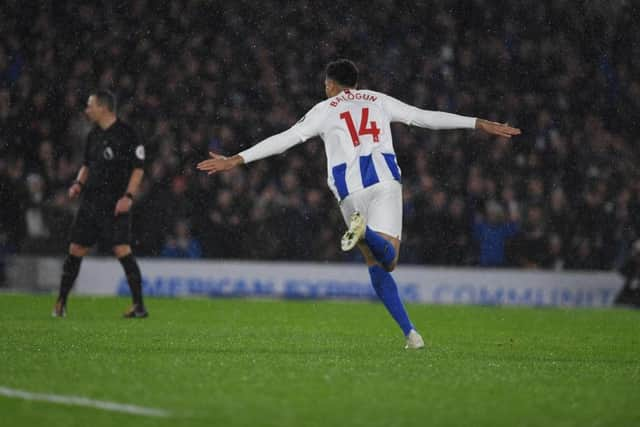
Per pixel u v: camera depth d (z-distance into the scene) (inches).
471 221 2655.0
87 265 2365.9
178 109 2965.1
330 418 649.6
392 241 1034.1
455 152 2888.8
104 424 617.6
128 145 1569.9
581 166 2967.5
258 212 2588.6
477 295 2493.8
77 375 810.8
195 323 1534.2
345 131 1042.1
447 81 3189.0
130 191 1566.2
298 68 3157.0
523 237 2655.0
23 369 842.8
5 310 1733.5
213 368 877.8
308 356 1003.9
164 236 2568.9
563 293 2524.6
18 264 2395.4
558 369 948.0
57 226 2496.3
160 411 659.4
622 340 1403.8
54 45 3070.9
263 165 2795.3
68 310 1786.4
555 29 3316.9
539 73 3248.0
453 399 736.3
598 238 2731.3
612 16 3351.4
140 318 1619.1
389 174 1037.8
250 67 3112.7
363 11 3260.3
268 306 2082.9
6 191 2524.6
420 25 3270.2
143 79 3038.9
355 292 2444.6
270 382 796.6
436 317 1865.2
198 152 2790.4
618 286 2544.3
